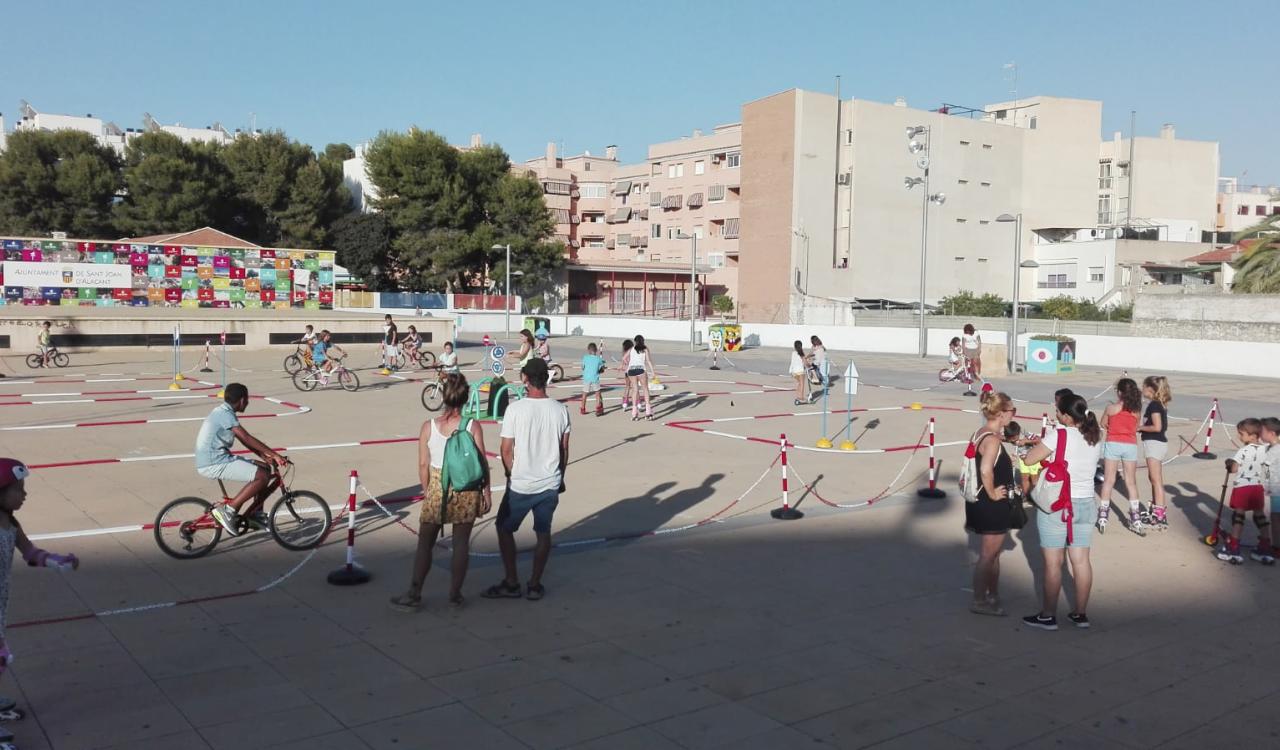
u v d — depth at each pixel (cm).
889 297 6512
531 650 670
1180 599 817
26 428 1723
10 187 6200
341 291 6291
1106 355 3766
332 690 595
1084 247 6606
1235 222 9031
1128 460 1060
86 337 3519
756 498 1220
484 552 931
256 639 682
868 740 540
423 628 712
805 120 6197
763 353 4438
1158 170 7788
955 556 951
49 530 988
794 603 791
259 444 913
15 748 508
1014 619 757
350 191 7775
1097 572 898
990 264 6888
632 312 7875
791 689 611
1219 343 3416
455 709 571
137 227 6406
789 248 6222
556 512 1118
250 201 6881
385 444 1617
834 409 2225
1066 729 560
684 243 8094
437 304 6494
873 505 1193
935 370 3475
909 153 6519
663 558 925
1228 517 1145
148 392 2373
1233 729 564
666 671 637
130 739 523
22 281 4528
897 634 718
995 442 740
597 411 2048
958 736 548
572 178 8919
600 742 531
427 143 6900
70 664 630
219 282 5009
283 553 915
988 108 7444
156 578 827
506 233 7119
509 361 3553
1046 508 727
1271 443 923
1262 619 767
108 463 1381
